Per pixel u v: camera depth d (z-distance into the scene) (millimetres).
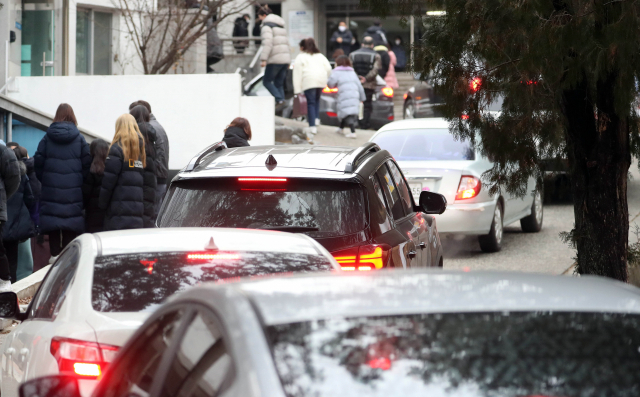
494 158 21391
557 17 17781
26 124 49125
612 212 20641
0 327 24156
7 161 27734
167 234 13711
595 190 20672
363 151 18672
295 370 6082
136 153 28750
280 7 111062
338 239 16062
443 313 6867
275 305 6879
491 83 20453
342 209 16438
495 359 6344
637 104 19016
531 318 6887
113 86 51500
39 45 60594
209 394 6414
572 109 20359
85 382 10562
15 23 58812
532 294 7383
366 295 7207
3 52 56469
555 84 19000
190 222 16828
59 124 30719
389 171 19750
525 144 21078
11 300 14500
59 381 8914
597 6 17312
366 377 6098
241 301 6941
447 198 33031
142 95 51406
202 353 6879
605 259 20656
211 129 51062
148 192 29656
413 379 6121
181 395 6965
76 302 11711
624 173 20766
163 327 8031
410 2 20844
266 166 17234
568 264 32375
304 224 16312
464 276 8008
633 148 21141
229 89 50875
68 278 12703
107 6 66938
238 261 12789
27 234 31984
